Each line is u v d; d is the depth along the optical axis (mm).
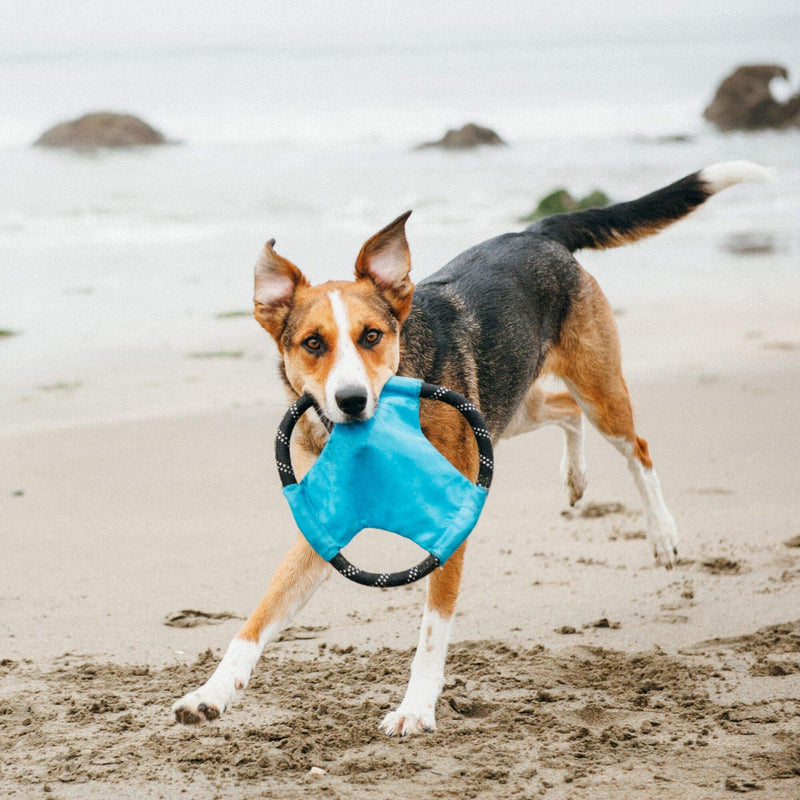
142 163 25500
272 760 3475
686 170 22531
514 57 58000
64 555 5676
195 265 14570
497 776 3318
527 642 4508
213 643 4594
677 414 7941
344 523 3639
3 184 22016
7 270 14242
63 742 3641
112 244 16281
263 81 43719
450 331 4570
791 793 3141
